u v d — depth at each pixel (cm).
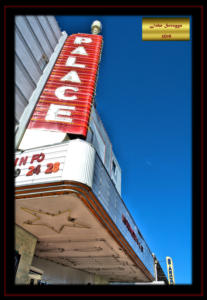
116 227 2172
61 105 2169
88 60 2706
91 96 2289
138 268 3162
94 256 2733
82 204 1642
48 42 2700
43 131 1980
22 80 2153
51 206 1722
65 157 1608
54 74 2484
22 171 1681
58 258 2853
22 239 2025
